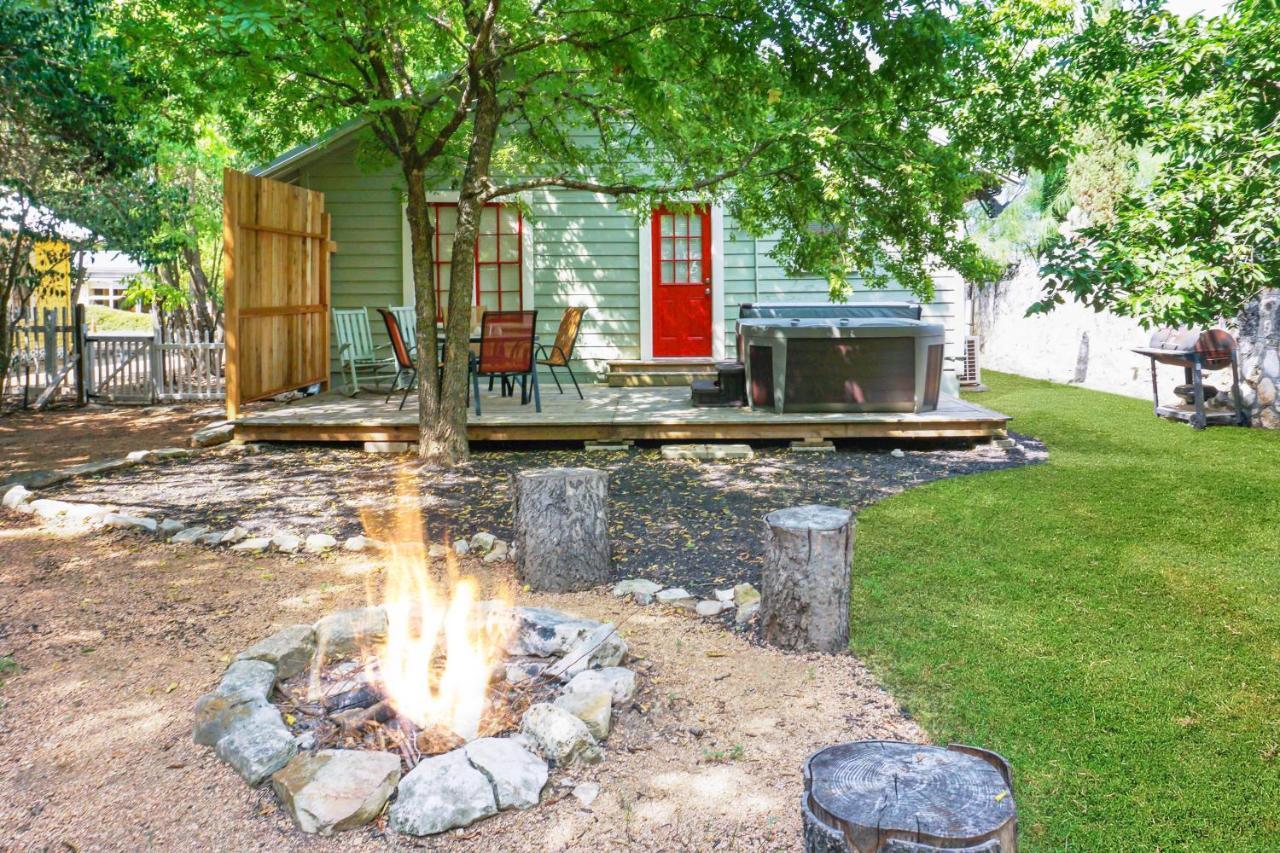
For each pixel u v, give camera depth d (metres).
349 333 11.05
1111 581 4.59
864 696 3.38
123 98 7.47
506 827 2.59
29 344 12.11
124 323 23.38
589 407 9.21
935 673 3.55
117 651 3.86
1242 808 2.61
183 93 7.49
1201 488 6.55
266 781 2.81
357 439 8.38
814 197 7.52
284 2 5.94
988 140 7.37
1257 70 5.80
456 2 7.26
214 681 3.55
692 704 3.31
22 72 9.23
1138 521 5.69
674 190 7.37
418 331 7.75
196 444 8.46
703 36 6.59
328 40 6.35
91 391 12.30
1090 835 2.50
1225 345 9.32
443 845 2.52
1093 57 6.86
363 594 4.57
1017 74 7.15
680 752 2.97
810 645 3.79
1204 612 4.16
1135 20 6.64
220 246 16.94
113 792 2.77
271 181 9.76
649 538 5.48
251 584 4.73
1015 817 1.82
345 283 12.02
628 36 6.61
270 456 8.12
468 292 7.71
